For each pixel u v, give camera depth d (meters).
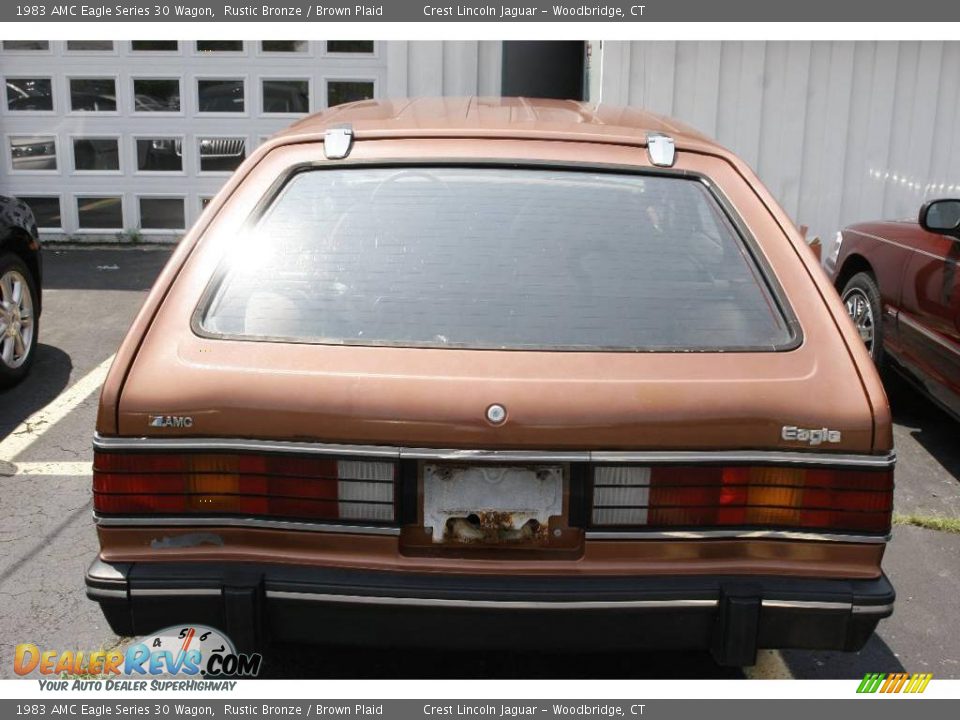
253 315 2.17
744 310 2.22
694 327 2.18
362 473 2.04
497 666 2.77
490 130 2.55
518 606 2.03
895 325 4.76
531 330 2.14
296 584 2.04
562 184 2.44
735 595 2.03
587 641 2.07
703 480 2.04
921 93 7.22
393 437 2.00
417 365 2.05
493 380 2.02
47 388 5.16
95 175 8.63
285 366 2.06
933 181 7.34
